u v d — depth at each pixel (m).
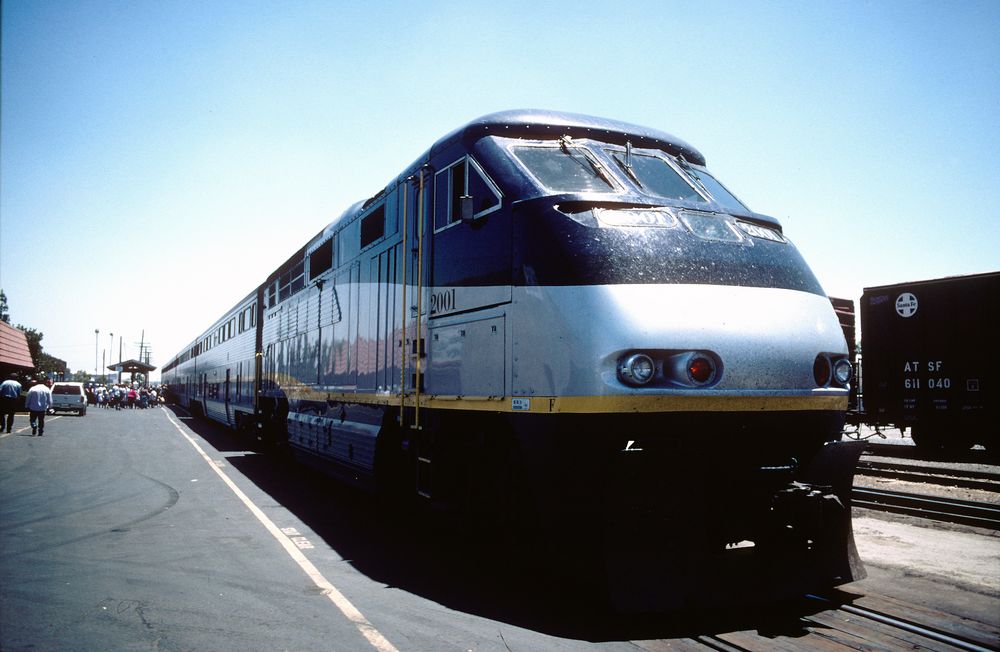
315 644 3.99
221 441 18.44
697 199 5.45
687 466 4.44
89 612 4.54
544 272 4.70
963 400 13.83
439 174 6.25
